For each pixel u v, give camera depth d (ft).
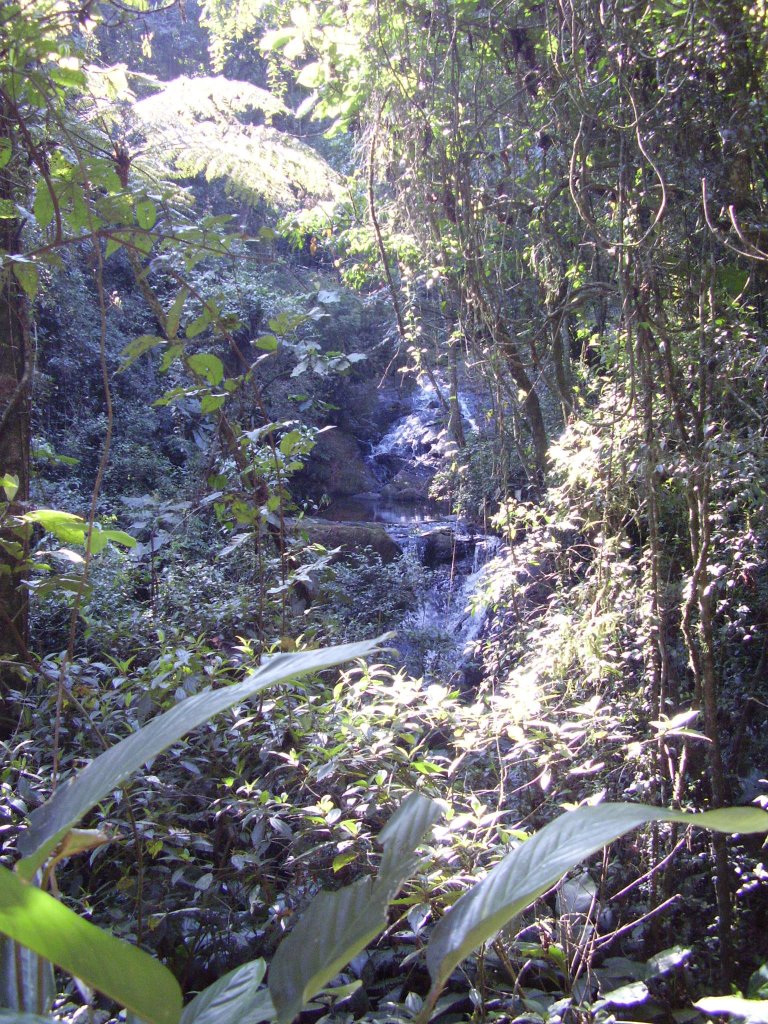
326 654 3.08
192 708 3.07
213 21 17.22
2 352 10.83
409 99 13.91
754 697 10.48
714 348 10.04
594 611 10.94
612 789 9.37
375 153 15.60
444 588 26.37
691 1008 7.80
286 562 10.66
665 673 9.43
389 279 16.81
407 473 47.85
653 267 10.52
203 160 14.37
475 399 26.48
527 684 8.64
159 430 37.83
